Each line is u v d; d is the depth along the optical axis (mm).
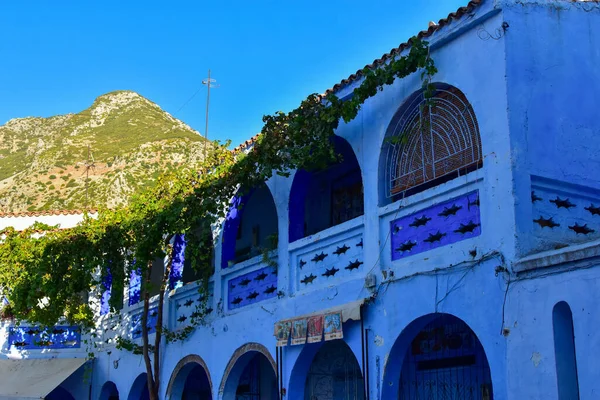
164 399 21250
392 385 13664
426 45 13602
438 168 13742
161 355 21844
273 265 17578
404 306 13453
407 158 14438
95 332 25672
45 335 26156
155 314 22812
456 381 14766
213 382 19078
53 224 28203
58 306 22125
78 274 20922
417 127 14336
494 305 11586
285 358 16250
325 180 19656
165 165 88250
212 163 18672
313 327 15250
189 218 18609
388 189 14680
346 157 18250
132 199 20312
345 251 15430
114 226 20531
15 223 27953
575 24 13086
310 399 17812
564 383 10297
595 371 9758
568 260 10375
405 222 13961
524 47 12438
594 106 12914
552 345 10430
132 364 23641
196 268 19859
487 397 13969
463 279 12281
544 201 12031
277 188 17828
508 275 11383
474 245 12234
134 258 21844
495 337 11469
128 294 24844
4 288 23516
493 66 12414
